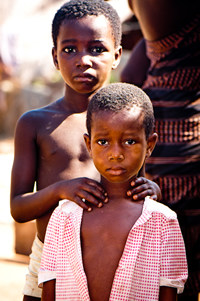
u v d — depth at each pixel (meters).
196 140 2.89
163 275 1.96
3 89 18.19
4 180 10.09
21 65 14.61
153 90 3.03
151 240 1.96
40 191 2.21
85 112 2.42
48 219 2.29
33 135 2.36
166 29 2.98
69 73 2.33
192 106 2.91
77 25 2.32
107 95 1.92
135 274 1.93
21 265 4.84
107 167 1.90
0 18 13.19
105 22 2.37
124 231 1.94
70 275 1.97
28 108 18.20
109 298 1.90
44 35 13.47
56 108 2.44
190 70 2.94
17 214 2.28
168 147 2.90
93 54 2.34
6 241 5.88
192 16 2.93
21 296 3.93
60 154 2.32
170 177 2.88
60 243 2.00
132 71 3.46
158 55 3.06
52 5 13.32
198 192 2.89
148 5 2.98
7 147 15.26
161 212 1.97
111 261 1.92
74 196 2.04
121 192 2.00
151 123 1.98
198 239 2.87
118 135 1.87
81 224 1.99
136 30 4.39
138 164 1.92
